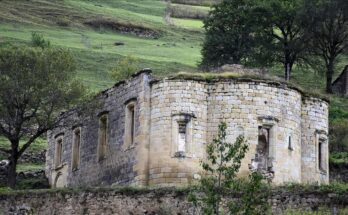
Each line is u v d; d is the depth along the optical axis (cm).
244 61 12525
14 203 7069
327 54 13025
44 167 9950
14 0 19162
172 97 7638
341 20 12525
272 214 6419
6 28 17012
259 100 7606
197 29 19512
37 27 17662
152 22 19638
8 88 8388
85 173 8588
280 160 7581
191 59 15638
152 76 7838
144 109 7738
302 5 12300
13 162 8419
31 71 8481
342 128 9981
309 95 8094
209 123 7606
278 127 7638
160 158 7544
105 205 6750
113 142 8175
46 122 8600
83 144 8706
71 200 6875
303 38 12381
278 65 13312
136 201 6675
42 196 7000
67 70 8688
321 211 6347
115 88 8300
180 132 7581
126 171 7856
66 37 17100
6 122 8469
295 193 6462
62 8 19338
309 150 8000
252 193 5709
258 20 12456
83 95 8662
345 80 12688
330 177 8844
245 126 7531
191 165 7475
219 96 7625
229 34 12644
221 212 6062
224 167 5722
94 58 14750
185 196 6556
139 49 16400
